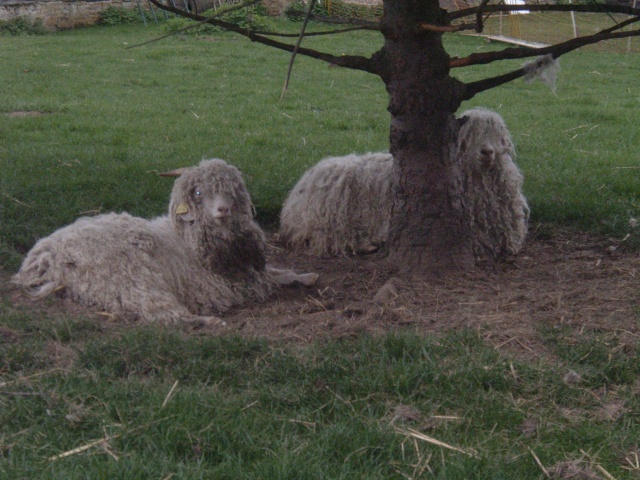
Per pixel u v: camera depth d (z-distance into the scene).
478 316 5.93
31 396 4.52
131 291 6.01
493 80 6.65
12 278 6.54
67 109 15.19
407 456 4.10
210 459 4.04
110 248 6.18
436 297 6.42
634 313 5.96
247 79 19.42
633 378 4.95
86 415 4.33
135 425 4.23
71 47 24.28
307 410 4.50
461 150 7.54
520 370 4.97
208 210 6.49
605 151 12.28
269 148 12.17
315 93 17.75
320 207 8.23
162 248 6.39
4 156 10.95
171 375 4.92
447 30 5.86
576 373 4.93
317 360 5.08
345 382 4.78
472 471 3.93
